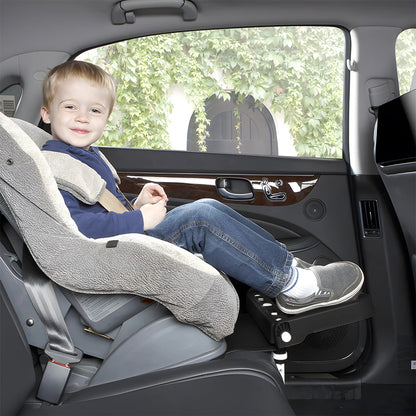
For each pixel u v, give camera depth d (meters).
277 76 1.66
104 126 1.07
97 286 0.81
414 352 1.48
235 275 1.04
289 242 1.55
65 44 1.38
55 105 1.02
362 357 1.49
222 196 1.53
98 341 0.88
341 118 1.60
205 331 0.87
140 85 1.55
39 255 0.80
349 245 1.54
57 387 0.80
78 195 0.92
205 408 0.79
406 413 1.27
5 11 1.34
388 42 1.49
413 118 1.19
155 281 0.81
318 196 1.55
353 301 1.07
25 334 0.82
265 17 1.44
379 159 1.39
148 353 0.85
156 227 1.06
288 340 0.99
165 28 1.43
